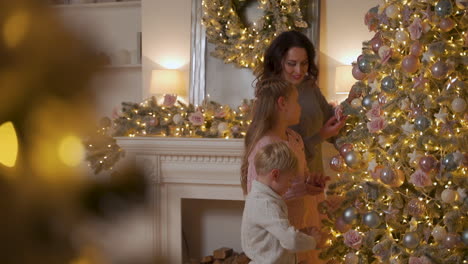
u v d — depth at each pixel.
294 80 2.49
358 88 2.36
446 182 1.92
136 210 0.18
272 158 1.84
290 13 3.33
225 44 3.49
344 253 2.31
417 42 1.95
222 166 3.18
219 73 3.57
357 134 2.24
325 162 3.11
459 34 1.94
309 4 3.40
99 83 0.17
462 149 1.84
